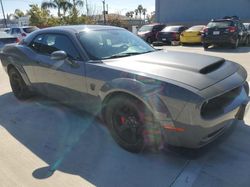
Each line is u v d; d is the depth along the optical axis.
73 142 3.51
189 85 2.63
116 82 3.01
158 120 2.74
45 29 4.47
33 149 3.39
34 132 3.85
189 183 2.65
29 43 4.69
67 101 4.05
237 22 13.38
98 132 3.76
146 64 3.17
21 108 4.81
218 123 2.75
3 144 3.54
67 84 3.82
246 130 3.62
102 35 3.96
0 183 2.75
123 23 41.66
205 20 24.03
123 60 3.39
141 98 2.79
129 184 2.68
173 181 2.70
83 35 3.80
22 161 3.13
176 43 17.05
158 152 3.17
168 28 17.86
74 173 2.88
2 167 3.02
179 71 2.90
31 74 4.61
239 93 3.15
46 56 4.20
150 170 2.88
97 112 3.55
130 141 3.16
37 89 4.68
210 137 2.82
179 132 2.66
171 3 25.39
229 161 2.98
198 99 2.50
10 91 6.06
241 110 3.19
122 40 4.03
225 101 2.89
